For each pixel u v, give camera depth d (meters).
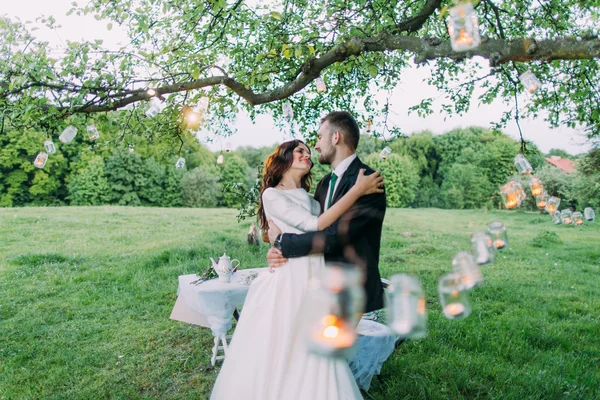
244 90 3.71
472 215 17.62
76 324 5.13
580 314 5.74
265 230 2.60
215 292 3.63
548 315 5.57
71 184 32.34
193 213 18.88
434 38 2.77
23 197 31.66
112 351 4.30
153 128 4.29
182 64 3.84
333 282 2.12
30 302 6.02
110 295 6.38
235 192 7.19
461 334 4.63
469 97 5.39
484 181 29.98
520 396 3.24
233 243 10.12
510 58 2.27
